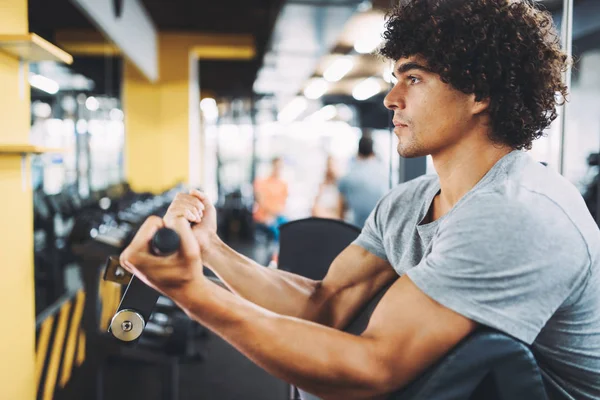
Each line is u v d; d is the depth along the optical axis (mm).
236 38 9398
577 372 834
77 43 5910
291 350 718
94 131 6801
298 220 1602
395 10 969
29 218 2211
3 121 1979
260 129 10898
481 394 740
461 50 833
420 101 887
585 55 2061
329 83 12648
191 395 3031
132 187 8500
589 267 765
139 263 678
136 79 8938
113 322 785
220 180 10789
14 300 2053
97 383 2301
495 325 723
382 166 3879
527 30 867
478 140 883
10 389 2023
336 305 1153
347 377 718
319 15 5555
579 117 2094
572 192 831
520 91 873
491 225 740
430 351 726
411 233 1036
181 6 7648
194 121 9609
